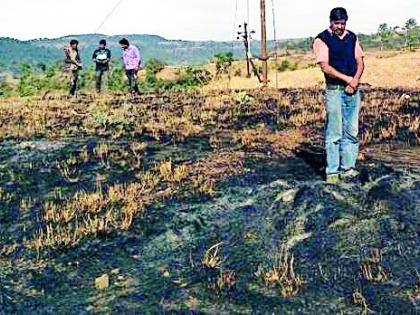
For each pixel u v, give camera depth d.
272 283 6.06
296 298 5.82
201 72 47.47
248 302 5.79
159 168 9.20
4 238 7.38
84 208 7.95
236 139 10.91
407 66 38.81
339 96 7.51
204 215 7.43
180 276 6.32
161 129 12.05
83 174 9.36
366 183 7.52
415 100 14.68
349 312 5.56
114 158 10.00
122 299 5.95
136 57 20.30
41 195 8.62
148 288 6.12
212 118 13.23
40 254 6.89
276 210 7.32
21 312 5.81
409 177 7.61
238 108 14.40
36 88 47.28
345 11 7.26
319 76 36.50
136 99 17.53
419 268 6.13
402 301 5.66
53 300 6.01
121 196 8.16
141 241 7.02
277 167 8.86
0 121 13.64
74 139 11.48
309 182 7.91
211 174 8.73
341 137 7.65
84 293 6.11
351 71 7.41
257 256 6.58
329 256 6.45
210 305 5.77
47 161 10.08
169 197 8.02
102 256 6.78
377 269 6.18
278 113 13.40
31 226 7.62
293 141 10.52
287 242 6.77
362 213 7.04
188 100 16.58
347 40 7.37
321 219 7.00
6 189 8.95
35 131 12.22
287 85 34.59
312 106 14.24
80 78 45.97
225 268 6.39
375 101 14.72
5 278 6.45
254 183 8.20
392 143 10.30
